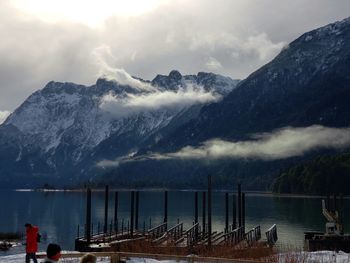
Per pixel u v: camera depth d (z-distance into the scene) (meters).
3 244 60.72
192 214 118.44
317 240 48.09
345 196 197.75
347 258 28.42
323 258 28.11
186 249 38.25
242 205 63.12
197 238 50.62
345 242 48.09
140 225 90.56
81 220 109.00
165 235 49.50
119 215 118.31
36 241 23.62
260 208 138.25
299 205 151.88
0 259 27.73
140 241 43.16
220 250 33.12
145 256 25.34
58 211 142.62
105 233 57.47
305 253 29.75
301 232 74.25
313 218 102.25
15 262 26.41
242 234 54.53
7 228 91.69
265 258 25.86
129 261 24.56
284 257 26.92
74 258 26.16
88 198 46.84
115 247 38.66
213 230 77.50
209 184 47.38
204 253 34.88
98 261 24.56
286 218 102.50
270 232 54.84
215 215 114.06
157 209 139.00
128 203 176.00
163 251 37.09
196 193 67.62
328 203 62.22
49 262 11.84
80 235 78.62
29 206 171.62
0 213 134.00
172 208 144.75
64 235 79.38
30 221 107.56
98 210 139.62
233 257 29.89
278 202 171.12
